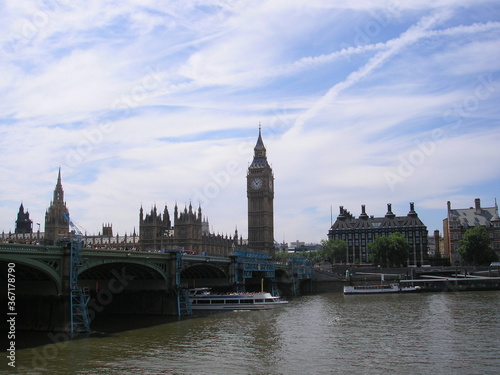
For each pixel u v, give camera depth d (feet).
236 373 188.75
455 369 191.01
